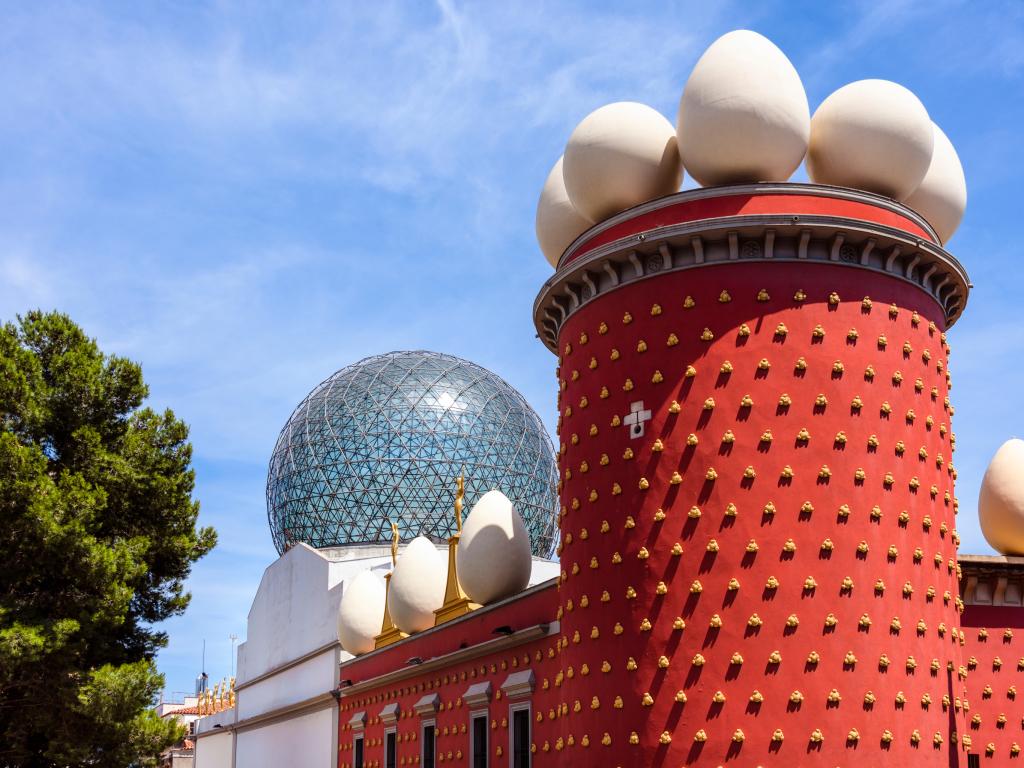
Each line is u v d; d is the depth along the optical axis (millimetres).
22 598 29781
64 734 29000
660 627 21047
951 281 23562
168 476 33188
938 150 24984
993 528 29172
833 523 20875
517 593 30594
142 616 33469
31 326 32844
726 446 21188
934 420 22734
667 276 22375
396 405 55844
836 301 21734
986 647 27859
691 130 22203
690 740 20297
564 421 24391
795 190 21734
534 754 27609
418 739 35562
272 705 54375
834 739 19922
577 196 24109
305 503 56156
